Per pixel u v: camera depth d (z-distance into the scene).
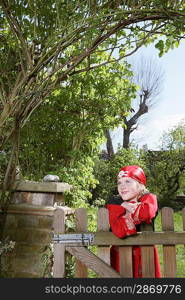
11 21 3.00
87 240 2.19
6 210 3.08
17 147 3.10
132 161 11.00
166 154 12.89
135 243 2.19
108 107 5.45
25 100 3.01
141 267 2.25
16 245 3.06
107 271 2.18
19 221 3.10
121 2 2.85
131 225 2.17
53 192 3.16
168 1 2.78
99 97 5.44
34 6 2.97
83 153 5.59
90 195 5.43
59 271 2.19
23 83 2.92
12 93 2.95
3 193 3.07
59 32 2.77
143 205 2.22
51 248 2.98
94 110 5.46
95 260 2.19
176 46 3.15
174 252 2.19
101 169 10.70
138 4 2.79
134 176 2.36
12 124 3.13
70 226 3.10
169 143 13.27
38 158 5.23
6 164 3.29
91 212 5.17
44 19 3.05
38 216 3.07
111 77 5.31
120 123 5.69
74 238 2.19
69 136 5.43
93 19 2.68
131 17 2.79
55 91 4.77
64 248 2.20
